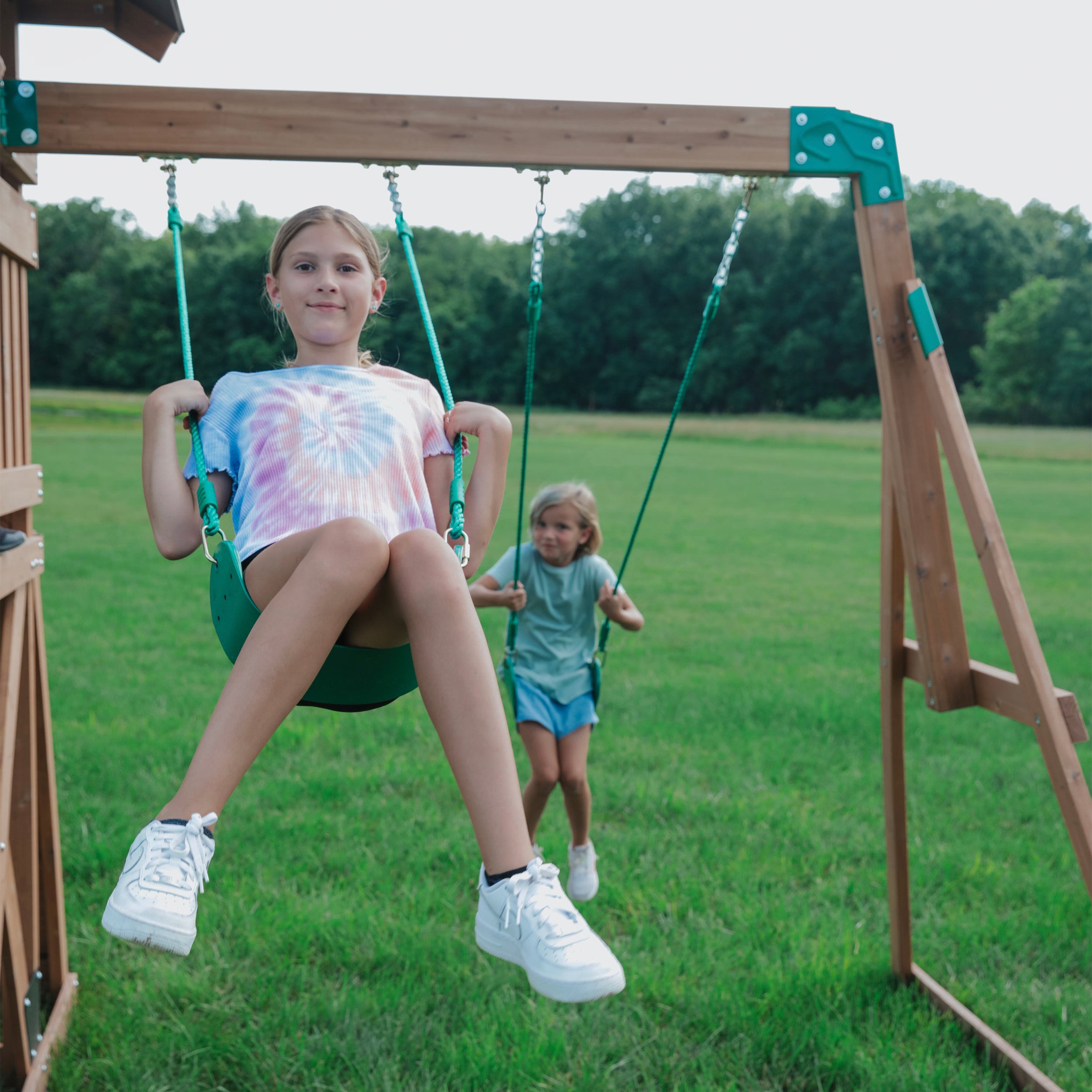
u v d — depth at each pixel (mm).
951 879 3816
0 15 2559
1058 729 2301
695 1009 2830
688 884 3656
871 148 2678
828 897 3629
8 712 2383
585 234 67062
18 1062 2480
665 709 6156
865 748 5512
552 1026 2768
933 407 2594
